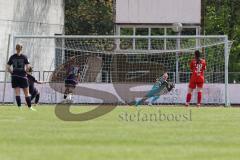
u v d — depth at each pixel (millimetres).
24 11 149500
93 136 45844
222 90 112688
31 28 151875
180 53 123938
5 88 113062
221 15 196500
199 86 95125
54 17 161000
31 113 75062
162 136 46125
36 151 36562
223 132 49844
